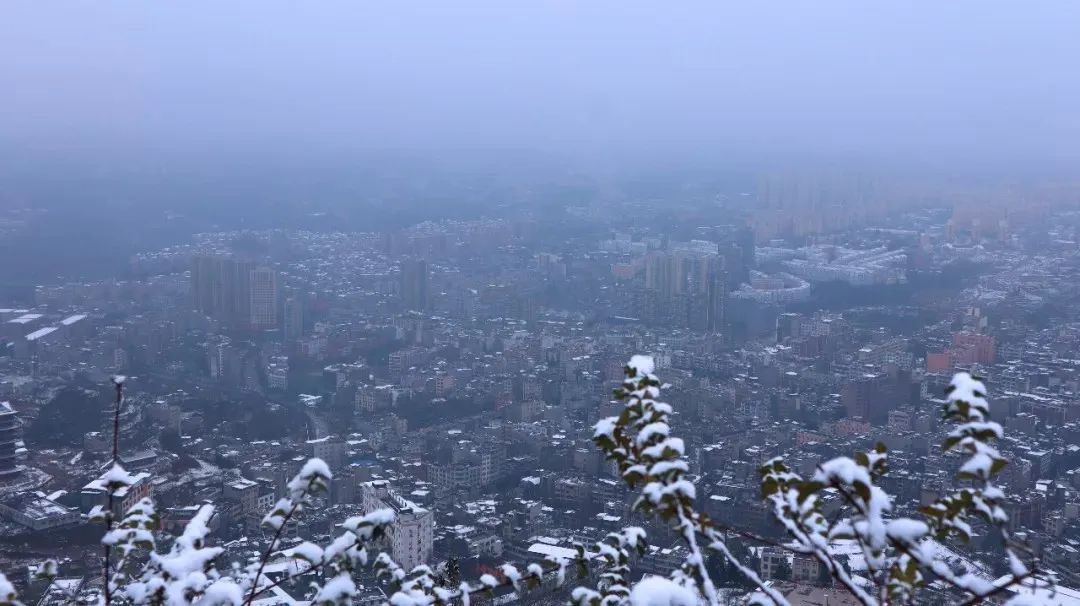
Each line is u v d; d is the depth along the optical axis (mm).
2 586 7762
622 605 8359
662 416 7938
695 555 7488
